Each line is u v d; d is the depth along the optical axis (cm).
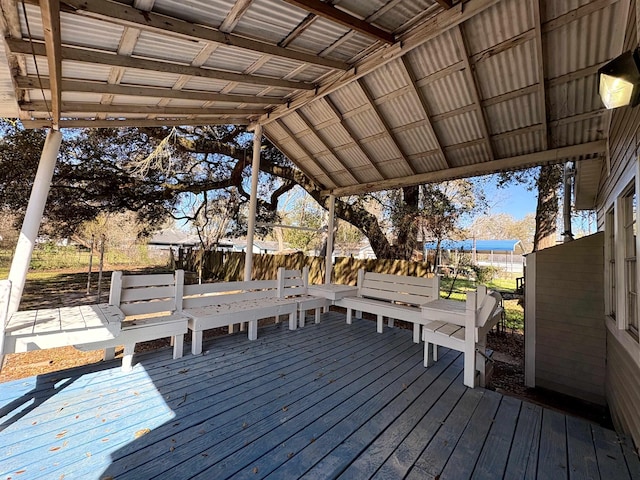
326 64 306
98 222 998
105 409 210
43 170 275
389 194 848
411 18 262
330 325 469
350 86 361
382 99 364
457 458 175
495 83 305
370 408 228
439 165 443
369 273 498
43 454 164
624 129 234
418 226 756
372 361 326
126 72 262
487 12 250
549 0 229
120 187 763
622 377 254
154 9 206
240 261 1063
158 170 798
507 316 809
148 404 219
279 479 153
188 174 879
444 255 885
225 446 177
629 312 250
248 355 326
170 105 361
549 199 780
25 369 344
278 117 433
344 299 482
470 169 417
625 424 234
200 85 319
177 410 213
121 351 421
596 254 369
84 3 175
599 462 175
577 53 258
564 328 385
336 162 515
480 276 936
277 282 443
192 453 169
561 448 187
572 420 219
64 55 211
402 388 264
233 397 235
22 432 182
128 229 1474
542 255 405
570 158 349
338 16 229
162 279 329
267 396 239
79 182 728
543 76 276
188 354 319
